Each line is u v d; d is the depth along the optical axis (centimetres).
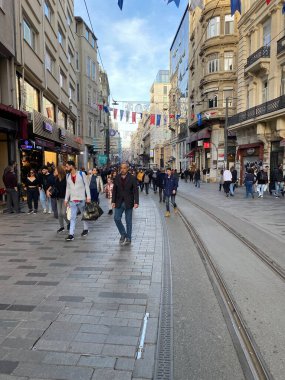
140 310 396
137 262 589
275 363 299
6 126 1269
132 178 717
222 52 3638
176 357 305
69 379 269
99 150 4719
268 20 2481
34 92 1845
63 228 862
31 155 1808
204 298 439
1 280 495
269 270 560
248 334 347
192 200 1695
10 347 314
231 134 3141
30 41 1722
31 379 268
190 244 731
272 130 2364
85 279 500
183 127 5369
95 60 4231
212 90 3731
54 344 319
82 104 3756
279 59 2273
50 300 422
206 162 4091
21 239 766
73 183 757
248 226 952
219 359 303
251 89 2716
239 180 2977
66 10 2755
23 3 1534
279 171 1895
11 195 1184
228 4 3553
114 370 281
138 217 1111
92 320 369
